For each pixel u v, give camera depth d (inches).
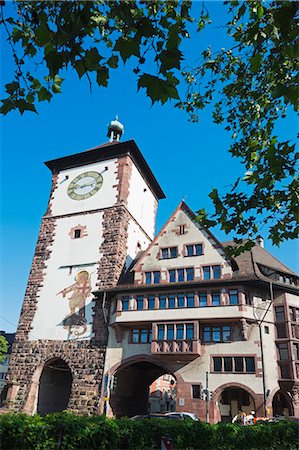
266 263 1209.4
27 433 351.6
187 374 1040.2
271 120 435.8
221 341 1052.5
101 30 281.9
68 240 1473.9
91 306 1279.5
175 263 1224.8
